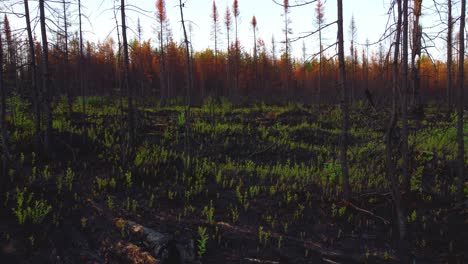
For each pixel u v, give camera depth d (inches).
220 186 413.4
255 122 777.6
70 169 385.1
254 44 1398.9
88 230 297.9
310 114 904.3
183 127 643.5
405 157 380.5
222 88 1657.2
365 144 577.9
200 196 379.6
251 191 391.2
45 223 293.4
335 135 688.4
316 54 338.6
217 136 621.9
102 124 601.9
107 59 1251.8
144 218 323.3
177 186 397.7
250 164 510.9
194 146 568.1
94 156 456.1
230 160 532.7
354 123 749.3
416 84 463.5
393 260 287.1
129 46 455.5
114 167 425.4
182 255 275.3
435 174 455.2
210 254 283.4
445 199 381.1
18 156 407.5
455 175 450.6
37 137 438.0
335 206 363.3
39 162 406.0
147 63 1163.9
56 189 347.3
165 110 854.5
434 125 694.5
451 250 298.2
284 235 316.2
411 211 356.8
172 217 329.1
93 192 356.5
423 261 287.1
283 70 1542.8
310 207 366.9
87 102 819.4
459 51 353.1
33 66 418.6
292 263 278.2
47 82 417.1
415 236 318.7
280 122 778.8
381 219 344.2
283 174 462.9
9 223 283.7
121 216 321.4
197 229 309.7
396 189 309.1
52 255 265.1
